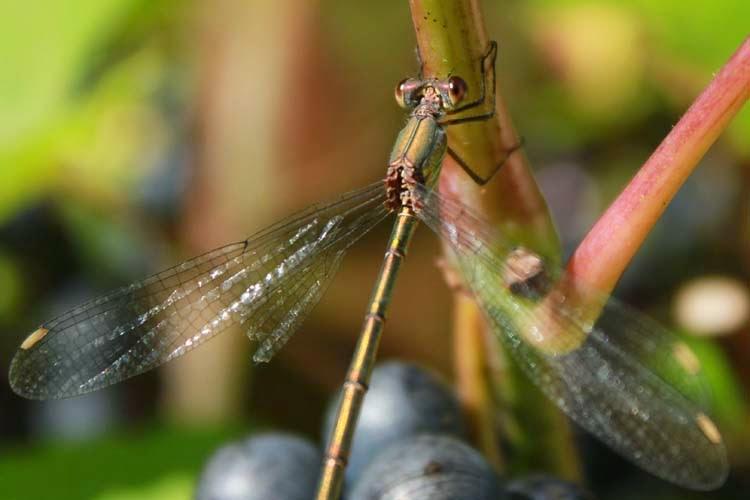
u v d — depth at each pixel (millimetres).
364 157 229
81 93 230
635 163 239
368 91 227
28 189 221
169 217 235
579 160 240
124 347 203
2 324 237
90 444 210
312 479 188
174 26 231
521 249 182
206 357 225
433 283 229
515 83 237
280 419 229
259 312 205
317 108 228
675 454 186
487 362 187
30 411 234
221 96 228
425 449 181
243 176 229
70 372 201
